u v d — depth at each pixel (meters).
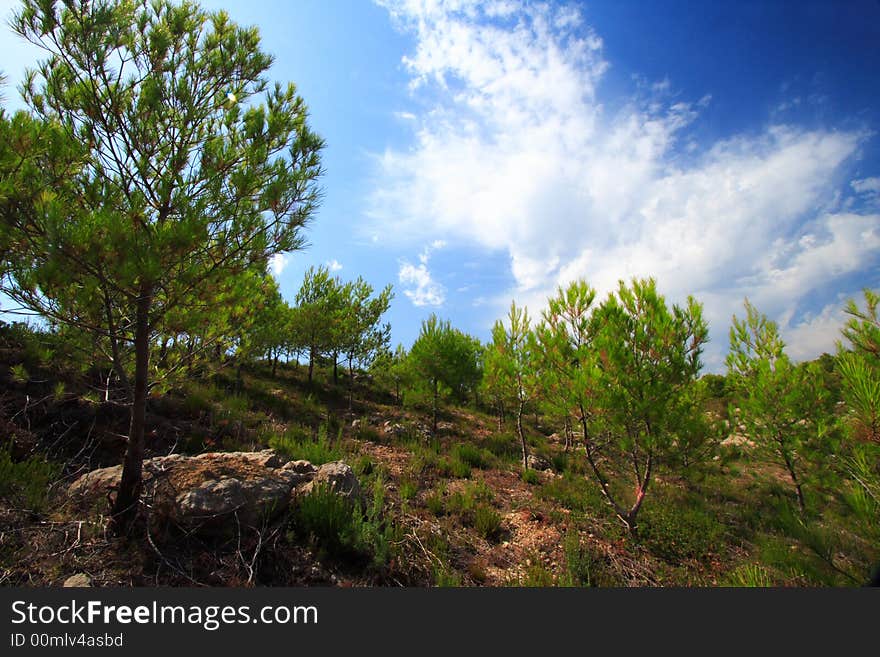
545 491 7.51
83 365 4.53
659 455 6.43
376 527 4.42
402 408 15.29
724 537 6.21
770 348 8.19
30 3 3.47
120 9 3.87
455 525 5.65
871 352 3.68
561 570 4.77
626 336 6.26
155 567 3.45
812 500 6.62
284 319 13.29
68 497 4.12
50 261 3.01
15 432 4.70
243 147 4.27
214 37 4.44
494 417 17.36
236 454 5.30
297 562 3.93
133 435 3.94
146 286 3.75
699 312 6.18
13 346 5.96
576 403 6.67
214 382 10.15
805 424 7.50
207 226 3.60
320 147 4.59
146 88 3.79
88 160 3.66
